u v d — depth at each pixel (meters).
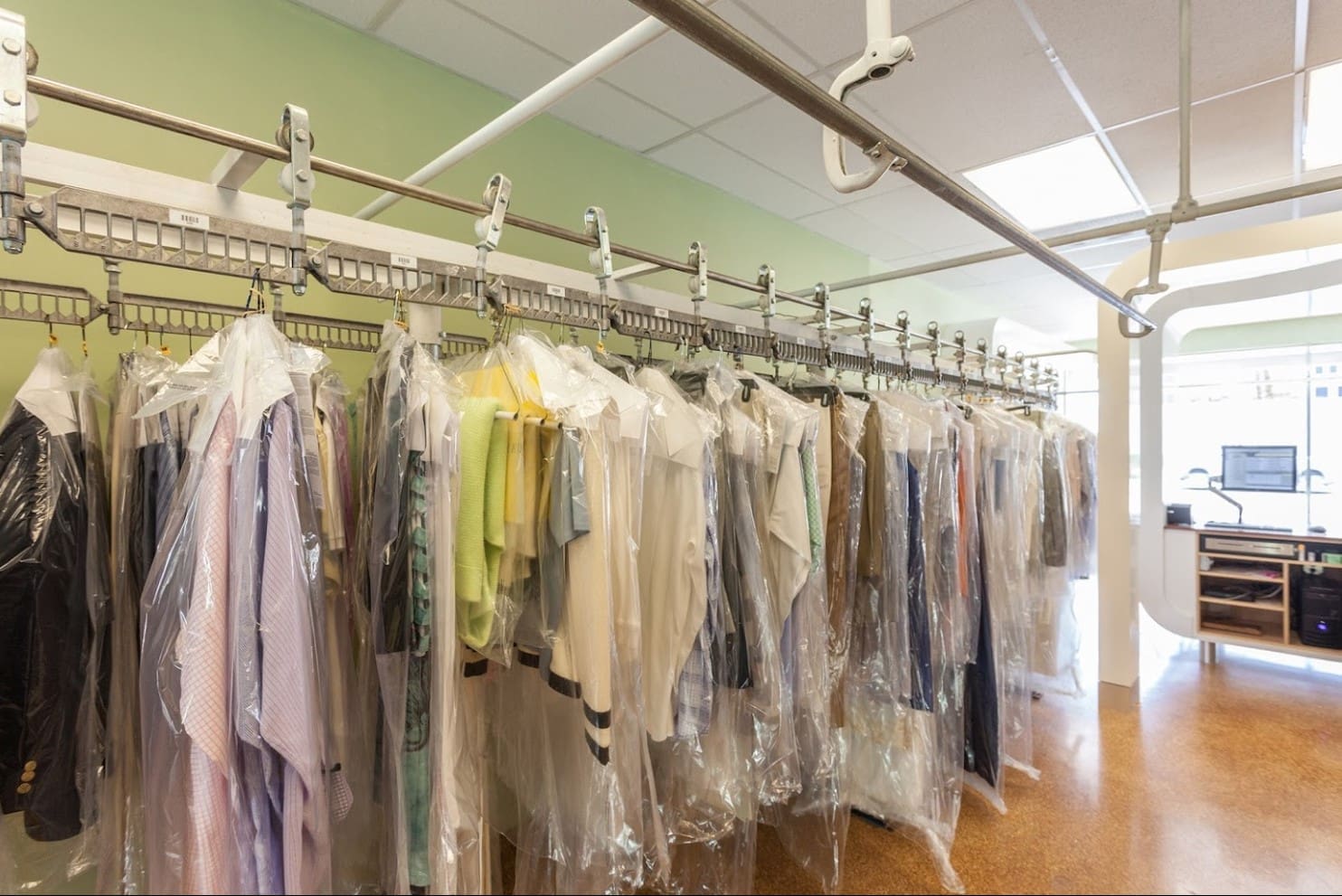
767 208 3.15
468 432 0.96
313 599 0.83
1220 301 2.58
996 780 1.82
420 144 1.89
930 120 2.30
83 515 0.88
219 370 0.84
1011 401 3.28
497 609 1.04
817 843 1.51
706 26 0.68
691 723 1.18
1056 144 2.48
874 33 0.86
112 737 0.88
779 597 1.40
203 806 0.71
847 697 1.71
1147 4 1.69
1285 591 3.07
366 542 0.98
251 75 1.57
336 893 0.94
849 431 1.64
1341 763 2.04
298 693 0.76
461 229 1.97
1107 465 2.57
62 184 0.78
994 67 1.98
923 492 1.72
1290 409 3.93
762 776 1.33
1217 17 1.74
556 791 1.17
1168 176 2.76
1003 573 2.10
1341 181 1.49
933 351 2.36
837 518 1.62
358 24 1.74
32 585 0.82
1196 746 2.17
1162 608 3.22
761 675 1.32
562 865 1.13
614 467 1.08
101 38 1.36
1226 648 3.45
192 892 0.71
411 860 0.88
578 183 2.31
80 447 0.91
